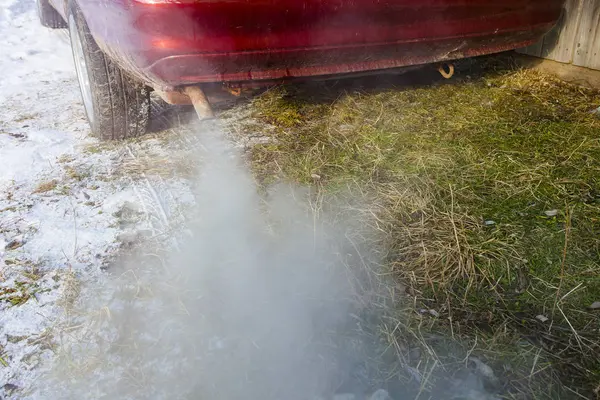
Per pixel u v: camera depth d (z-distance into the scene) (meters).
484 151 2.91
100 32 2.61
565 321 1.86
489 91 3.74
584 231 2.26
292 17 2.48
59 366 1.72
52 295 2.04
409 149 2.96
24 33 5.86
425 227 2.32
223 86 2.67
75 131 3.46
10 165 3.00
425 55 3.09
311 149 2.96
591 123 3.20
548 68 4.04
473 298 1.98
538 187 2.59
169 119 3.53
